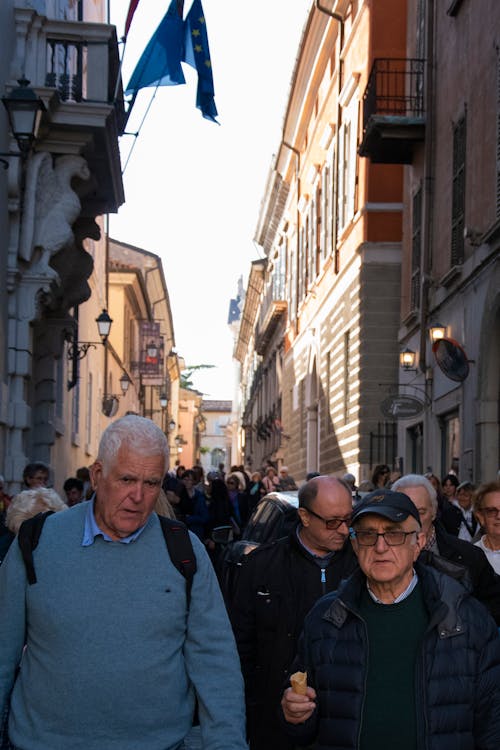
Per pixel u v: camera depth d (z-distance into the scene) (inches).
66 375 872.9
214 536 413.4
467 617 151.8
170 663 147.0
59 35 577.9
